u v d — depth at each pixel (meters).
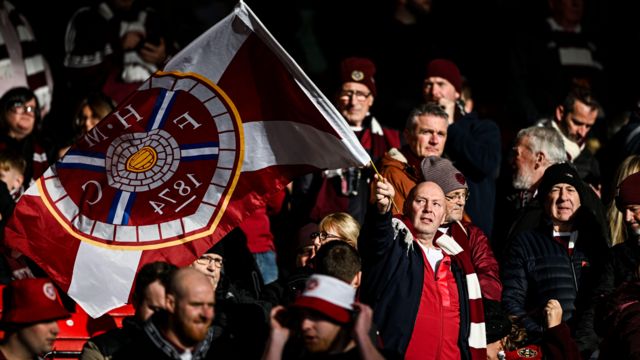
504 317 14.38
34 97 17.89
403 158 16.36
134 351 11.73
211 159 13.45
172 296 11.44
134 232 13.27
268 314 13.58
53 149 18.12
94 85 20.45
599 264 15.18
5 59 20.27
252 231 16.75
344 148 13.27
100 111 17.91
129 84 20.47
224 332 12.92
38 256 13.26
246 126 13.48
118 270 13.20
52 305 11.79
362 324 11.09
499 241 17.11
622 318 13.03
